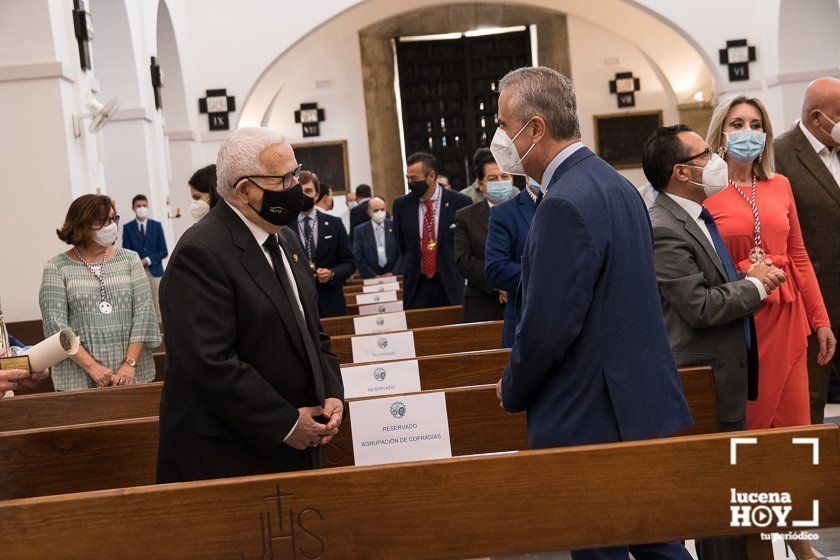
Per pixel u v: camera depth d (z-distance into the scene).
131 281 5.19
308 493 2.32
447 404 3.47
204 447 2.74
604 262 2.55
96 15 11.25
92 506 2.29
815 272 4.45
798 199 4.44
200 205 5.04
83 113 8.42
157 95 12.45
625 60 19.69
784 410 3.79
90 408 4.20
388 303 7.62
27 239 8.05
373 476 2.32
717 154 3.81
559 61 19.91
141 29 12.04
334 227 7.88
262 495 2.31
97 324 5.05
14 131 8.03
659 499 2.33
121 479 3.35
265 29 15.73
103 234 5.06
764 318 3.75
